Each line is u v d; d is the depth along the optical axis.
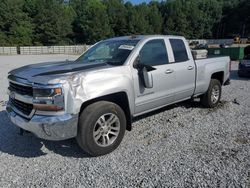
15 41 73.06
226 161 3.99
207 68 6.37
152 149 4.44
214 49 27.27
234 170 3.74
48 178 3.62
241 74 12.95
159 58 5.20
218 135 5.02
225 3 122.75
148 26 103.31
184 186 3.39
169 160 4.05
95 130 4.12
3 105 7.29
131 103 4.57
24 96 3.97
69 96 3.78
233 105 7.17
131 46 4.86
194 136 4.98
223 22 118.50
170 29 110.69
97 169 3.83
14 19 74.19
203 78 6.27
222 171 3.72
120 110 4.37
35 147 4.58
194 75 5.96
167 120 5.88
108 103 4.22
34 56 41.38
